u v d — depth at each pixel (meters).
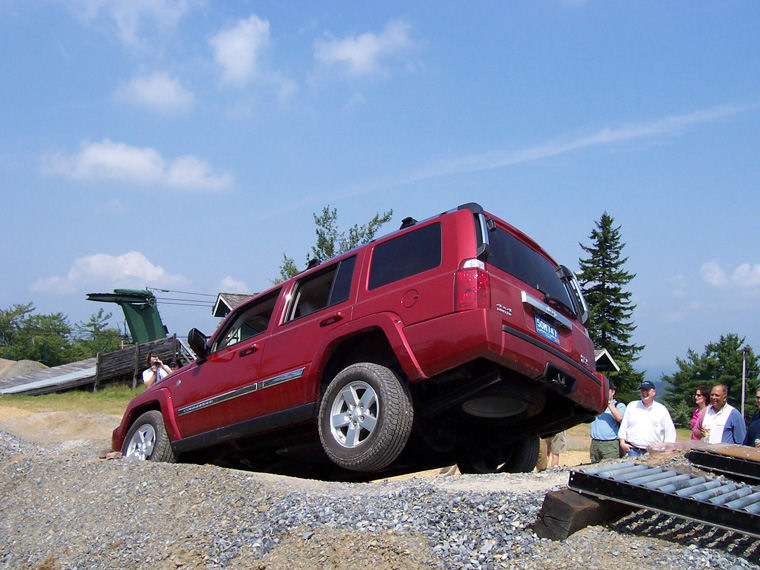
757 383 61.25
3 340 74.81
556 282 6.17
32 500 5.84
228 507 4.75
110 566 4.27
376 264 5.82
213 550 4.09
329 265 6.32
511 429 6.41
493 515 3.77
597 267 47.62
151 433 7.61
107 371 27.12
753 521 3.16
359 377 5.43
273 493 4.81
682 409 59.47
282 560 3.76
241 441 7.06
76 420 15.89
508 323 5.05
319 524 4.03
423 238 5.52
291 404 6.07
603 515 3.63
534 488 4.42
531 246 6.05
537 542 3.44
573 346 5.80
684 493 3.56
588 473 3.67
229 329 7.31
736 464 4.43
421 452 6.34
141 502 5.22
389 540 3.62
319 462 7.34
